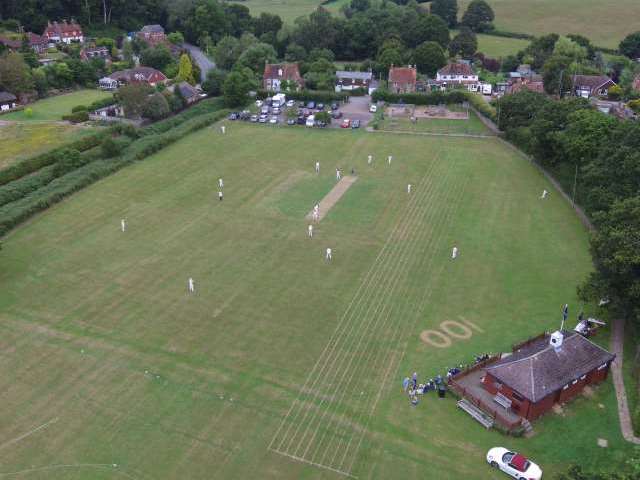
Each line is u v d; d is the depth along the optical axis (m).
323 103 147.38
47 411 48.88
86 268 70.38
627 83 152.12
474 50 187.88
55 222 82.38
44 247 75.38
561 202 89.44
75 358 55.16
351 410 49.22
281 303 63.72
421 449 45.53
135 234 78.75
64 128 121.06
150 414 48.66
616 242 55.81
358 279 68.31
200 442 45.94
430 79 166.38
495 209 87.06
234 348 56.69
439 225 81.81
